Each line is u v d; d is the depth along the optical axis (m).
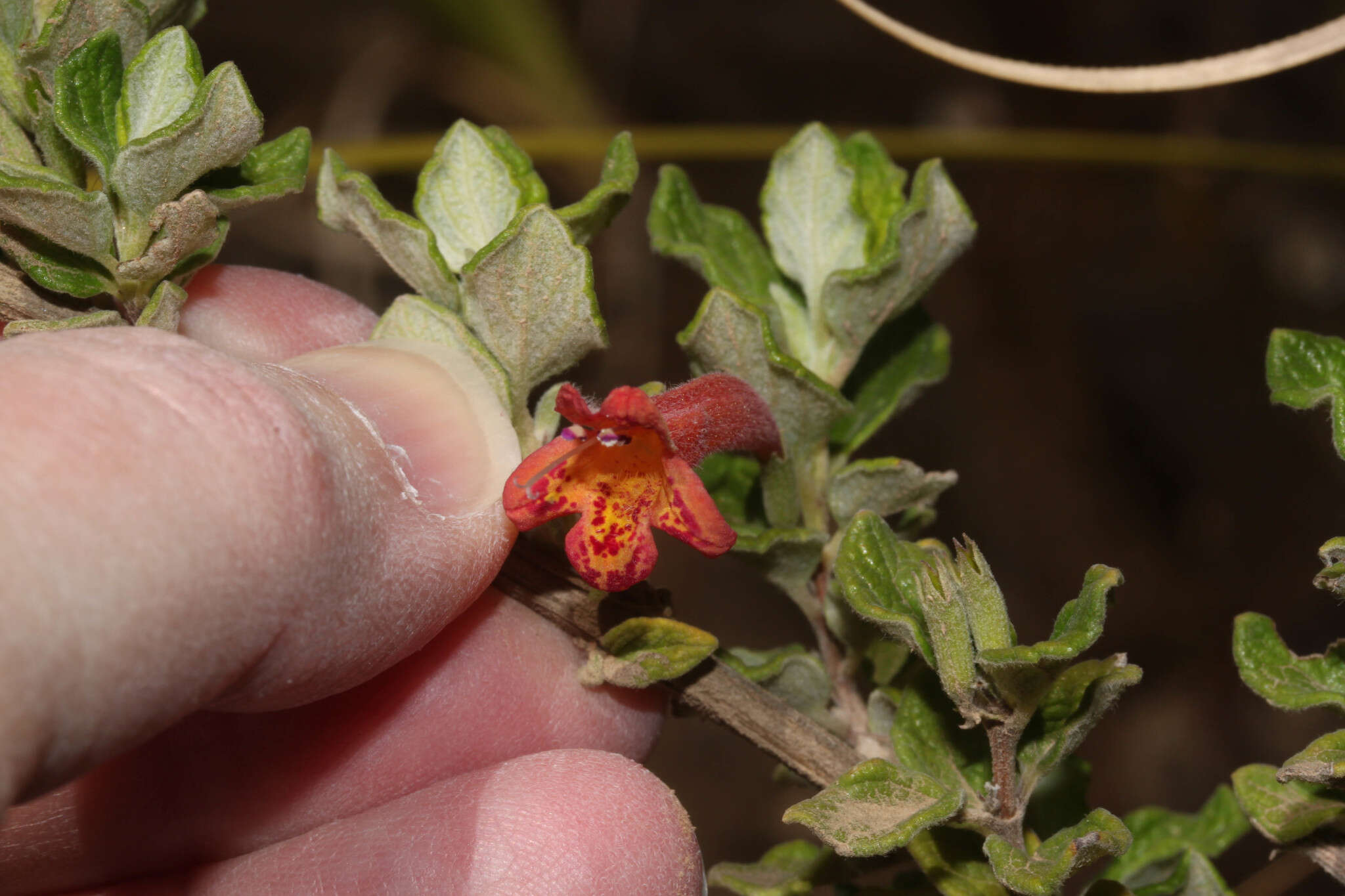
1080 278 0.62
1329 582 0.23
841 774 0.25
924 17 0.68
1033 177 0.61
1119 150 0.43
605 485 0.23
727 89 0.69
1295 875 0.33
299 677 0.23
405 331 0.24
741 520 0.26
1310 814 0.24
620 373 0.57
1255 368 0.60
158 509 0.22
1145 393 0.60
